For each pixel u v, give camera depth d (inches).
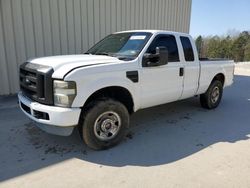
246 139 173.5
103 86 144.3
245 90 371.6
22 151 149.3
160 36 181.8
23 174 124.8
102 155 145.7
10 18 267.6
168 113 231.6
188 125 200.1
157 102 184.1
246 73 630.5
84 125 143.3
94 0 331.6
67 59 152.7
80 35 325.4
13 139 166.1
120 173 126.6
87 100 147.2
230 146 160.9
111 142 154.4
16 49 277.6
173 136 176.2
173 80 190.1
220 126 199.8
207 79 229.0
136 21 398.9
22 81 163.5
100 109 145.6
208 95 239.6
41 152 148.4
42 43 293.4
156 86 177.0
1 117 209.6
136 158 142.7
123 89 158.4
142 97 169.2
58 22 301.4
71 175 124.4
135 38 181.2
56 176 123.4
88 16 329.1
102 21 347.6
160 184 117.2
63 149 152.3
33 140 164.7
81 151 150.1
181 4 489.1
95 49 198.8
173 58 190.1
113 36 205.2
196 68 210.5
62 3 300.4
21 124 193.5
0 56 269.4
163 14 449.7
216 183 118.4
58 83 132.8
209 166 134.3
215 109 251.3
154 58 168.4
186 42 203.2
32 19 281.3
